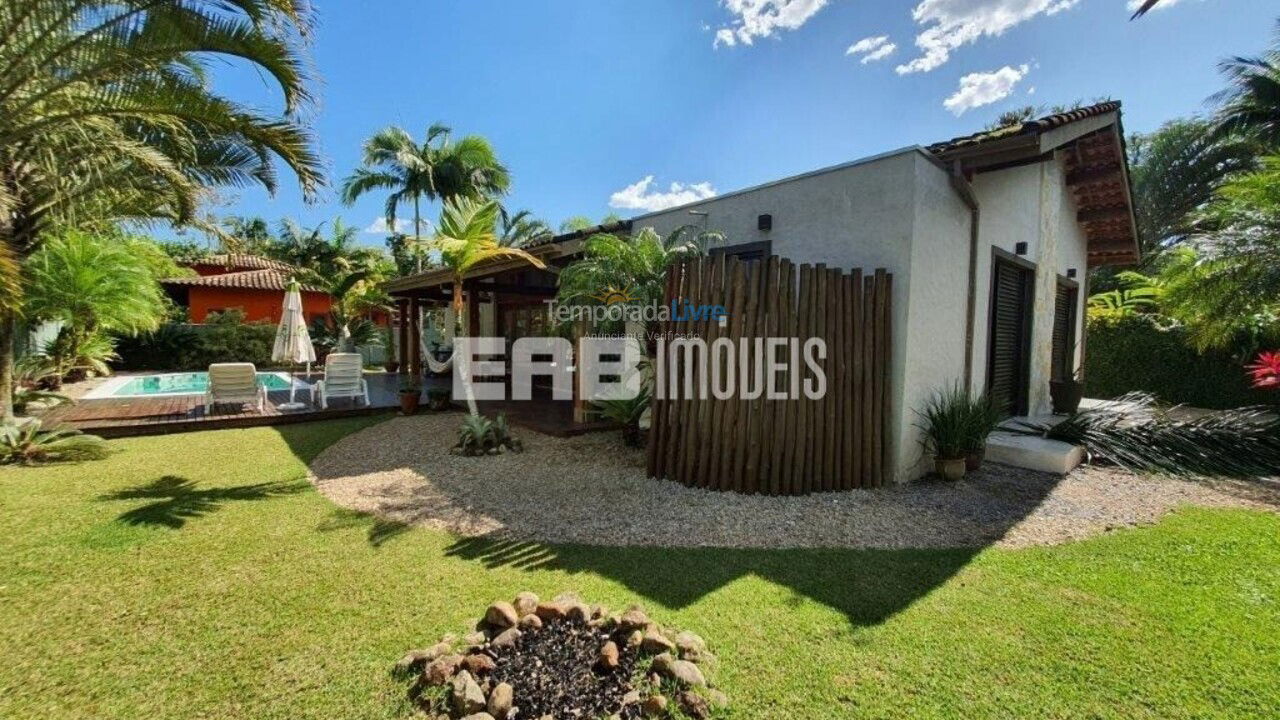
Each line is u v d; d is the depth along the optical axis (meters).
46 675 2.46
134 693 2.35
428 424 8.89
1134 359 11.93
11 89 4.84
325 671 2.50
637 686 2.38
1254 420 7.34
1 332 6.27
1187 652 2.68
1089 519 4.68
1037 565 3.70
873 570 3.62
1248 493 5.48
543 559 3.77
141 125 6.16
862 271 5.54
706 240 7.46
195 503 4.84
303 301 22.25
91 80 5.02
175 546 3.88
